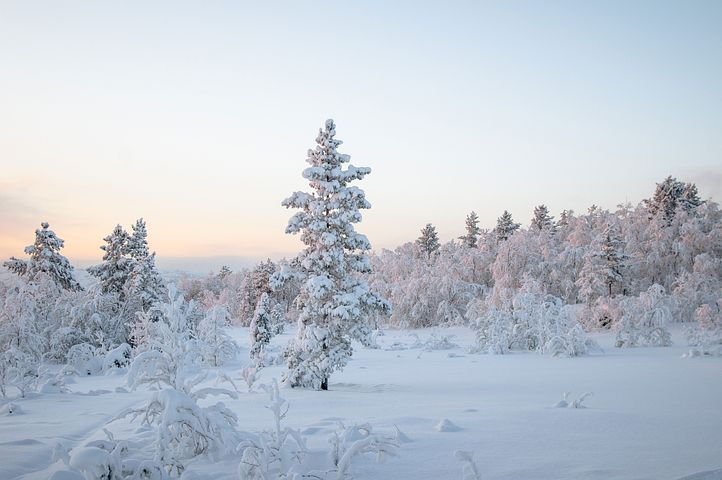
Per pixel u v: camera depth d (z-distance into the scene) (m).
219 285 124.38
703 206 59.56
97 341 31.48
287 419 9.68
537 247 64.12
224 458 5.99
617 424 8.49
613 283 52.19
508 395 13.49
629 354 29.36
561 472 5.58
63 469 5.55
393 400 13.02
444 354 34.22
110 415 10.52
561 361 26.03
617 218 65.12
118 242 38.00
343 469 5.18
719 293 45.25
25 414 10.87
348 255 20.02
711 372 18.78
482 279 70.31
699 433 7.80
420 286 64.06
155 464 5.19
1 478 5.50
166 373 6.75
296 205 19.81
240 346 49.91
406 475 5.53
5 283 30.72
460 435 7.53
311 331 18.16
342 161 19.73
